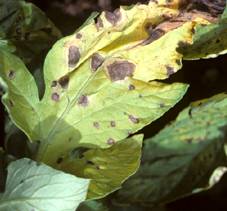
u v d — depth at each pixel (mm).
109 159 243
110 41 234
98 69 237
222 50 248
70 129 243
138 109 239
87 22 233
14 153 256
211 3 237
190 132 286
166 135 286
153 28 232
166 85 238
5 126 262
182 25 232
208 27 250
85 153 245
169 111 285
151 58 235
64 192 222
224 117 273
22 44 263
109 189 237
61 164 246
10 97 231
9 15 264
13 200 231
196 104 263
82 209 257
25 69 233
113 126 241
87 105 241
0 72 229
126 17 231
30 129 239
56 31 269
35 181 226
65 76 238
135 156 243
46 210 226
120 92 239
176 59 236
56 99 240
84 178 229
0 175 238
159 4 230
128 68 237
